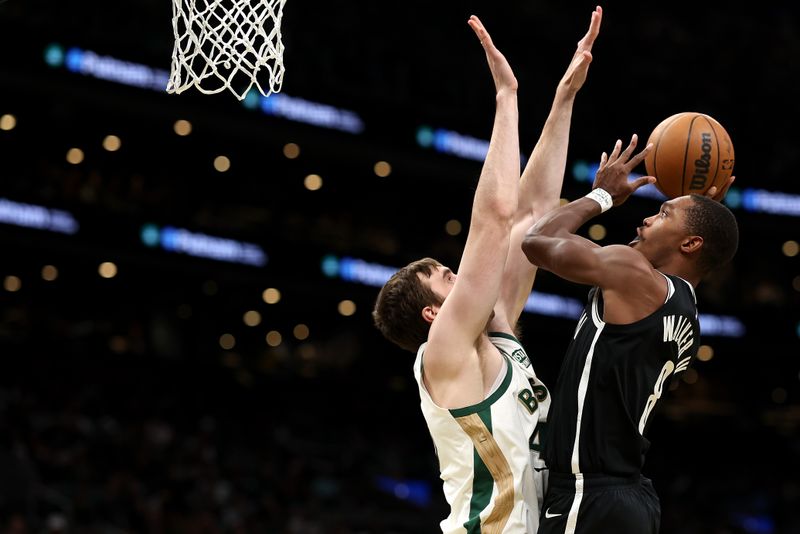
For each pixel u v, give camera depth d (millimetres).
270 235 15859
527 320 17750
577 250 2717
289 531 12117
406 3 18219
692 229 2809
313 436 15344
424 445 16594
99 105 13898
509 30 18703
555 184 3293
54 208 13852
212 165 17141
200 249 15086
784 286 19984
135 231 14531
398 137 16297
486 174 2867
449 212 19438
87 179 14938
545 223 2820
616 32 19391
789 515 16844
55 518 10234
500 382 2863
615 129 18344
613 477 2678
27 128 15461
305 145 15641
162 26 15258
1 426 11500
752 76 19891
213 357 16094
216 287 16547
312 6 16953
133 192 15250
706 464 18172
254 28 3744
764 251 19969
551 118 3328
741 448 18438
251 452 14000
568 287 18094
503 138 2912
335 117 15695
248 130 15008
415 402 17125
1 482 10531
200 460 12719
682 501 16594
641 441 2709
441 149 16672
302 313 18141
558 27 19172
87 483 11719
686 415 18703
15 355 13266
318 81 15805
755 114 19438
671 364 2758
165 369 14391
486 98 17750
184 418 14000
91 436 12375
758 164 19094
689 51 19734
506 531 2754
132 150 16438
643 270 2707
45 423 12305
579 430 2695
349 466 14539
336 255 16328
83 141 15992
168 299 16516
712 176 3047
